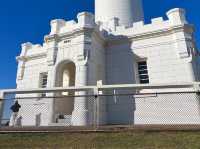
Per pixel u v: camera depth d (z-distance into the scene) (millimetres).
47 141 11016
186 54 19672
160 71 20766
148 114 18312
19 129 12977
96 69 21406
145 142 10094
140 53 22141
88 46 20594
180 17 21016
